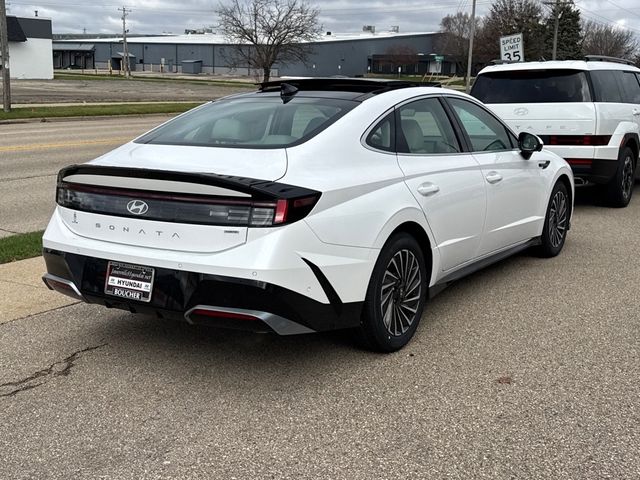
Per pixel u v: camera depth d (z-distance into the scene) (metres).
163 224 3.79
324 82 5.12
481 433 3.46
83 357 4.39
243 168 3.87
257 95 5.05
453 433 3.46
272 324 3.65
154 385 3.99
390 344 4.42
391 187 4.35
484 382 4.05
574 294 5.81
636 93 10.45
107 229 3.98
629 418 3.62
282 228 3.63
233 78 85.12
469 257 5.37
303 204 3.71
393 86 5.00
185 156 4.13
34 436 3.42
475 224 5.30
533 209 6.37
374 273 4.20
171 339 4.71
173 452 3.27
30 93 42.59
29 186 11.23
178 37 120.81
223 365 4.28
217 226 3.67
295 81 5.24
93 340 4.67
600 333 4.89
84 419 3.59
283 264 3.62
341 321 4.04
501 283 6.15
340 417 3.62
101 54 119.06
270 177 3.76
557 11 52.81
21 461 3.20
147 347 4.56
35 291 5.66
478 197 5.29
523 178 6.06
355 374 4.15
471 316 5.25
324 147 4.13
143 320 5.08
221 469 3.13
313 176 3.91
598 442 3.37
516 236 6.12
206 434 3.44
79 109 28.83
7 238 7.38
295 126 4.34
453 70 91.19
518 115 9.41
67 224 4.20
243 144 4.23
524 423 3.56
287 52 57.44
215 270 3.64
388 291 4.40
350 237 3.97
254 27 55.62
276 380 4.07
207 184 3.69
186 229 3.73
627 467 3.15
